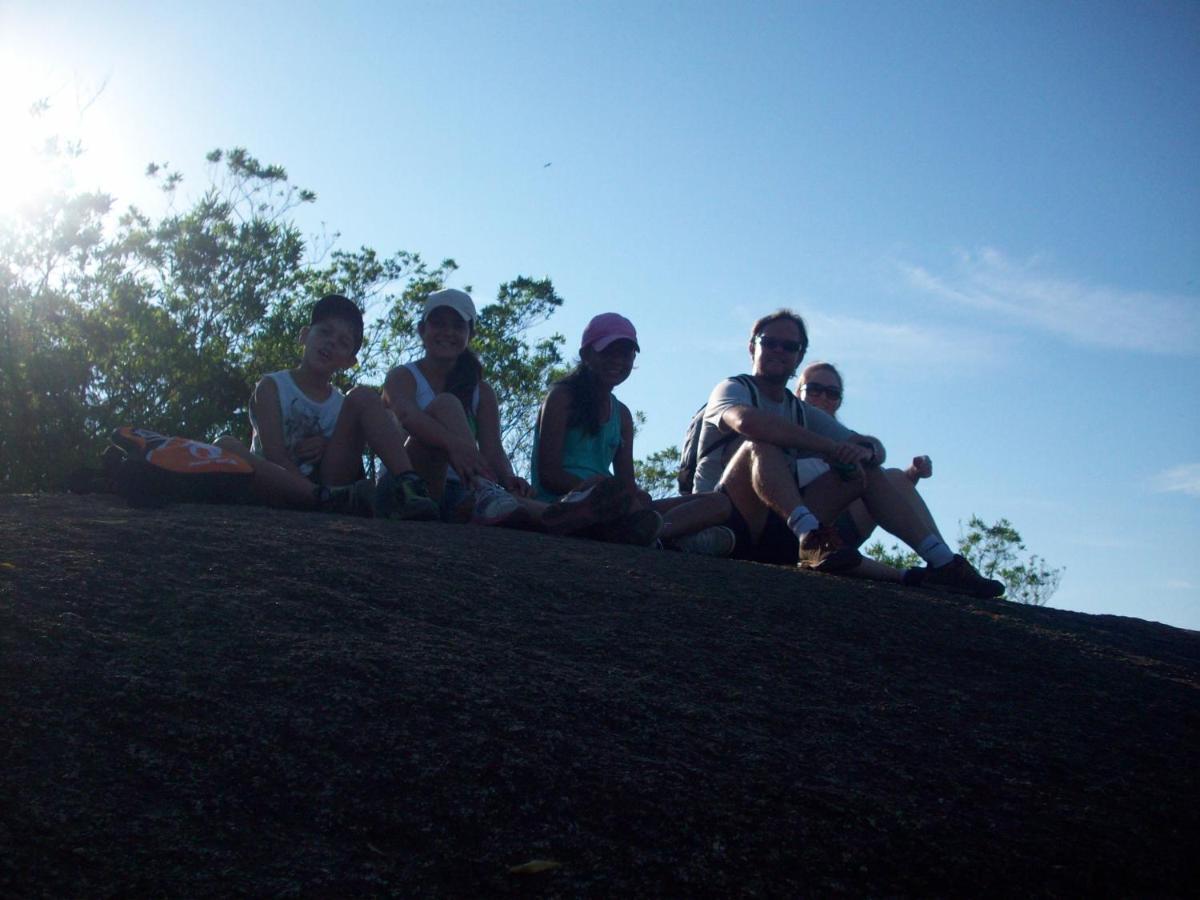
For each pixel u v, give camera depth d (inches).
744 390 221.9
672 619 140.2
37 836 81.1
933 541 195.0
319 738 96.3
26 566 121.0
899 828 96.6
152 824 84.6
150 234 609.3
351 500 185.5
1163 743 126.0
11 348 506.0
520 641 125.0
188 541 138.5
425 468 208.4
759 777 101.2
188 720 96.0
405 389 214.8
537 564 155.3
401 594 131.3
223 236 631.8
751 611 148.6
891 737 115.3
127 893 78.0
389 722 100.0
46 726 92.3
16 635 104.2
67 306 526.3
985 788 107.0
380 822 88.7
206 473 174.1
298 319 627.5
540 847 88.8
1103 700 137.4
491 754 97.6
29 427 500.1
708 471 226.2
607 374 230.7
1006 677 141.6
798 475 223.6
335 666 107.3
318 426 212.4
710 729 109.6
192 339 568.4
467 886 84.1
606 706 110.0
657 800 95.1
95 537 135.2
